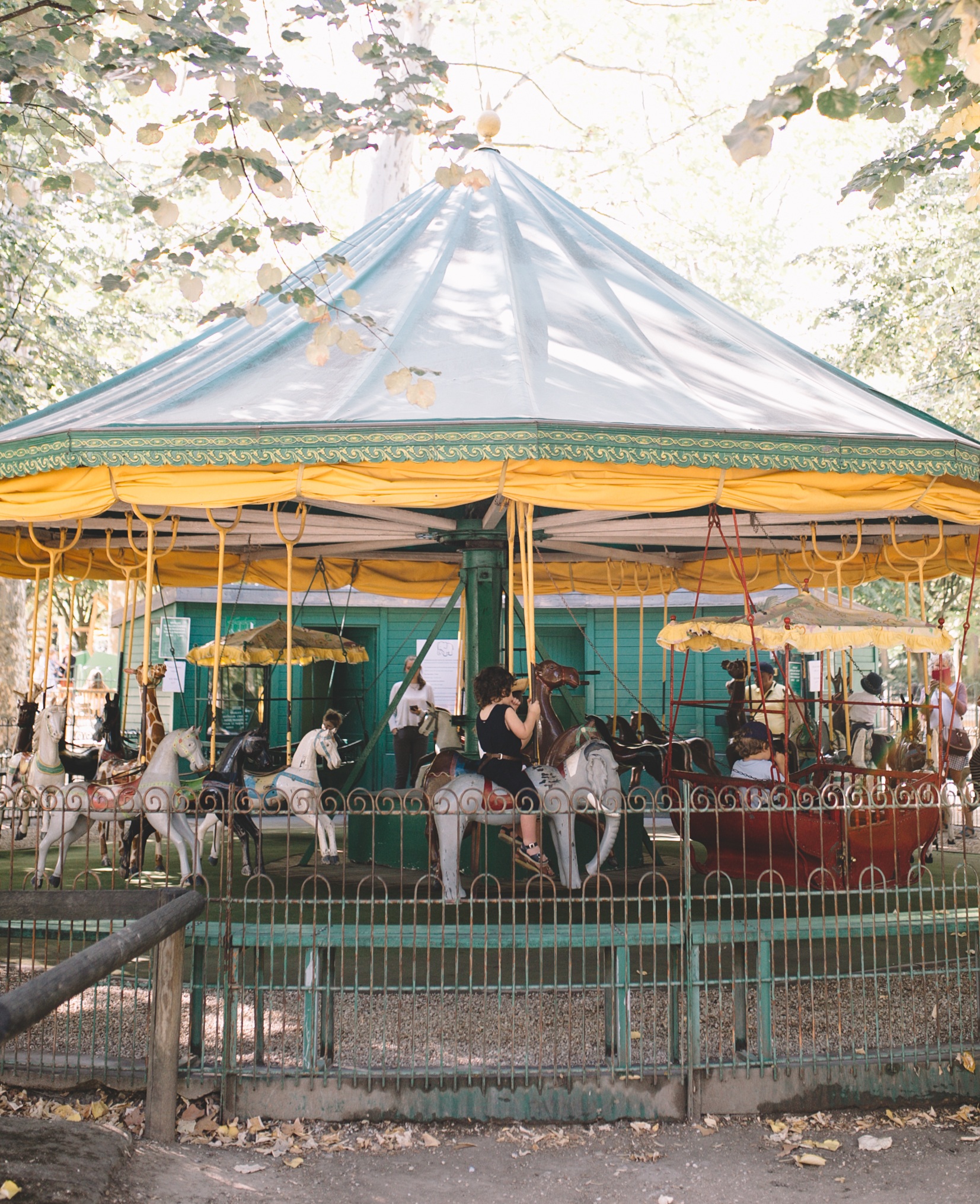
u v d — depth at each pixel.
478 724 7.14
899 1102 5.67
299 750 9.09
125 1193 4.53
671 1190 4.77
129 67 5.56
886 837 7.40
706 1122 5.45
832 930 5.75
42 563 10.88
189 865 7.93
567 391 6.82
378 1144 5.16
